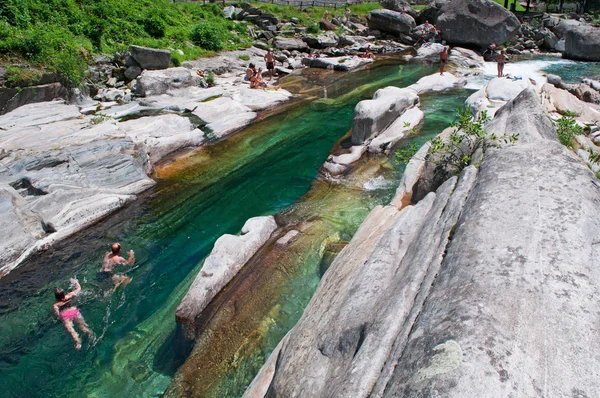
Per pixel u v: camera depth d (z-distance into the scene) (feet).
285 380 15.43
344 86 74.38
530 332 11.10
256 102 63.57
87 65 64.44
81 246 33.76
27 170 36.29
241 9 112.78
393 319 13.87
